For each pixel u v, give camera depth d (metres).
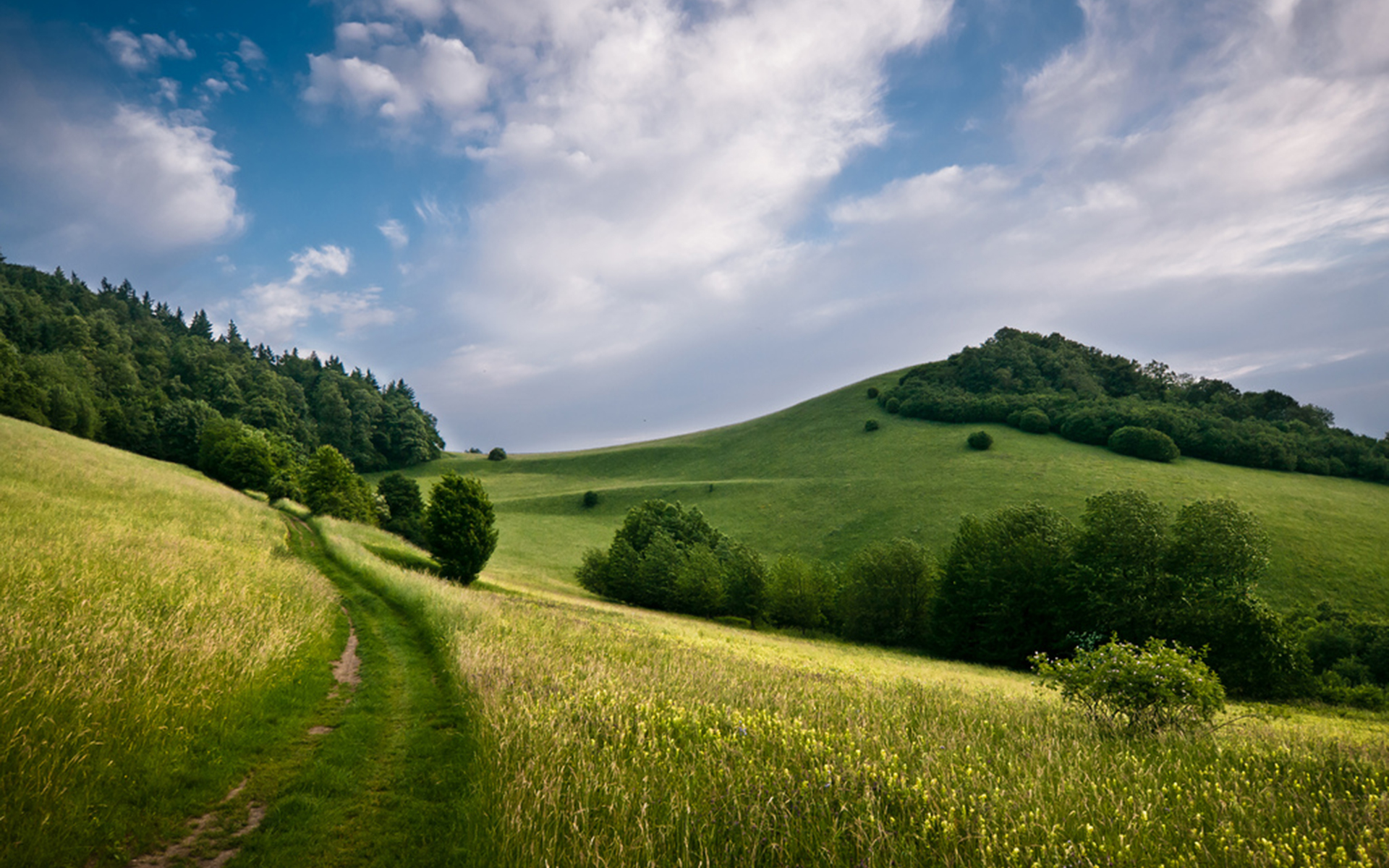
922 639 44.28
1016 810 4.73
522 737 6.54
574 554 73.25
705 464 119.06
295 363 175.50
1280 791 5.36
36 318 110.31
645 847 4.24
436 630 14.01
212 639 8.98
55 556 11.92
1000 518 40.69
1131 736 8.45
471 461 149.88
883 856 4.16
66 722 5.64
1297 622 37.94
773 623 51.44
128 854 4.52
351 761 6.79
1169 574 29.42
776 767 5.84
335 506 49.31
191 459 88.00
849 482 86.31
